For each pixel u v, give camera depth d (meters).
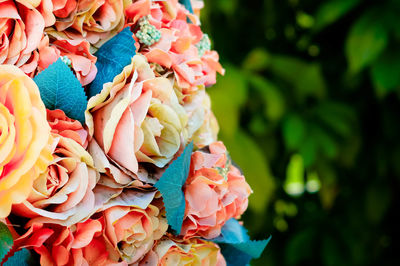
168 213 0.48
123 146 0.47
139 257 0.48
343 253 1.27
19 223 0.46
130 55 0.49
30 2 0.46
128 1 0.51
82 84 0.49
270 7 1.22
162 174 0.48
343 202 1.33
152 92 0.49
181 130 0.50
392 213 1.36
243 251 0.56
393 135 1.24
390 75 1.11
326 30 1.27
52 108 0.47
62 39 0.48
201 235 0.52
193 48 0.54
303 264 1.31
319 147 1.23
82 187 0.46
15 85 0.43
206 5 1.15
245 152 1.11
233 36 1.27
